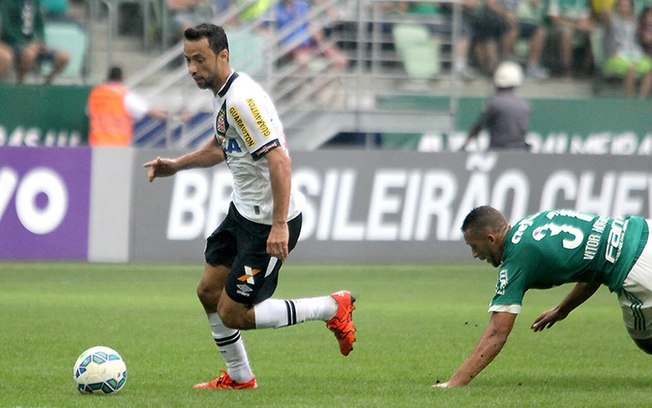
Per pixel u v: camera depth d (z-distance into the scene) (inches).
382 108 2802.7
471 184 2359.7
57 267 2183.8
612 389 977.5
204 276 971.9
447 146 2810.0
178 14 2864.2
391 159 2335.1
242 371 980.6
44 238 2240.4
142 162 2260.1
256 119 906.1
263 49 2677.2
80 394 928.3
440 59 2960.1
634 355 1233.4
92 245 2256.4
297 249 2313.0
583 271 949.2
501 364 1160.2
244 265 937.5
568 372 1103.6
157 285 1937.7
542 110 2908.5
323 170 2309.3
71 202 2246.6
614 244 948.0
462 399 899.4
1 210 2224.4
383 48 2947.8
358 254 2326.5
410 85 2962.6
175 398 908.0
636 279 945.5
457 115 2849.4
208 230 2278.5
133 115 2501.2
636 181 2411.4
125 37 2878.9
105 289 1876.2
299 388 981.8
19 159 2220.7
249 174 933.2
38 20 2763.3
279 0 2810.0
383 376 1075.9
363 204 2326.5
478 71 3065.9
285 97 2797.7
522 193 2375.7
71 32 2832.2
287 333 1421.0
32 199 2231.8
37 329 1408.7
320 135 2721.5
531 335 1409.9
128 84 2625.5
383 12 2942.9
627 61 3117.6
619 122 2933.1
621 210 2405.3
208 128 2596.0
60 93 2620.6
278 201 905.5
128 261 2263.8
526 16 3115.2
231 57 2716.5
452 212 2361.0
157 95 2691.9
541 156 2384.4
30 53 2751.0
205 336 1364.4
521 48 3115.2
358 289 1919.3
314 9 2778.1
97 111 2479.1
